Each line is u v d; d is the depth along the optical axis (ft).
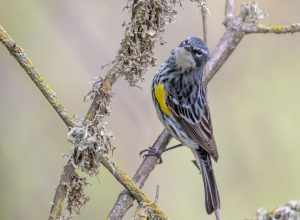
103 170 40.63
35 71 21.71
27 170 38.37
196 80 34.91
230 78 42.86
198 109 35.27
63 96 41.42
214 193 33.24
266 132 41.57
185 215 41.83
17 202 37.47
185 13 41.60
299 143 41.50
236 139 41.42
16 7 40.96
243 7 31.50
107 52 38.88
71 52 41.93
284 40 44.09
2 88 39.78
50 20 38.70
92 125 22.24
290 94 42.86
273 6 44.19
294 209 19.25
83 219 39.32
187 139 35.17
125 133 40.70
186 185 42.93
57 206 21.97
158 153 32.48
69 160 22.17
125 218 40.91
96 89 23.06
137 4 23.93
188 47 34.09
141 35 23.99
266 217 19.45
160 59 40.83
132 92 41.09
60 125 40.06
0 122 39.22
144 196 22.30
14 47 21.36
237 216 40.52
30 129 39.50
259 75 43.09
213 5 43.37
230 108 42.22
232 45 32.07
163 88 35.65
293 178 40.86
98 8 40.42
